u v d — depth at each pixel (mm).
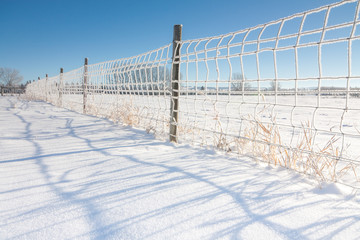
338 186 1405
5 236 830
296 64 1742
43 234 846
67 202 1098
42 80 13422
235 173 1611
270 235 886
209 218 991
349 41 1456
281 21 1811
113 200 1131
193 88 3004
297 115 6344
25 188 1247
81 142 2508
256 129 2127
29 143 2369
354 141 3006
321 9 1566
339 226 968
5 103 9797
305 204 1164
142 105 3797
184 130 2979
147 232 874
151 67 3357
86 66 6102
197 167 1715
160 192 1240
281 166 1812
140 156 1993
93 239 823
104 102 5305
